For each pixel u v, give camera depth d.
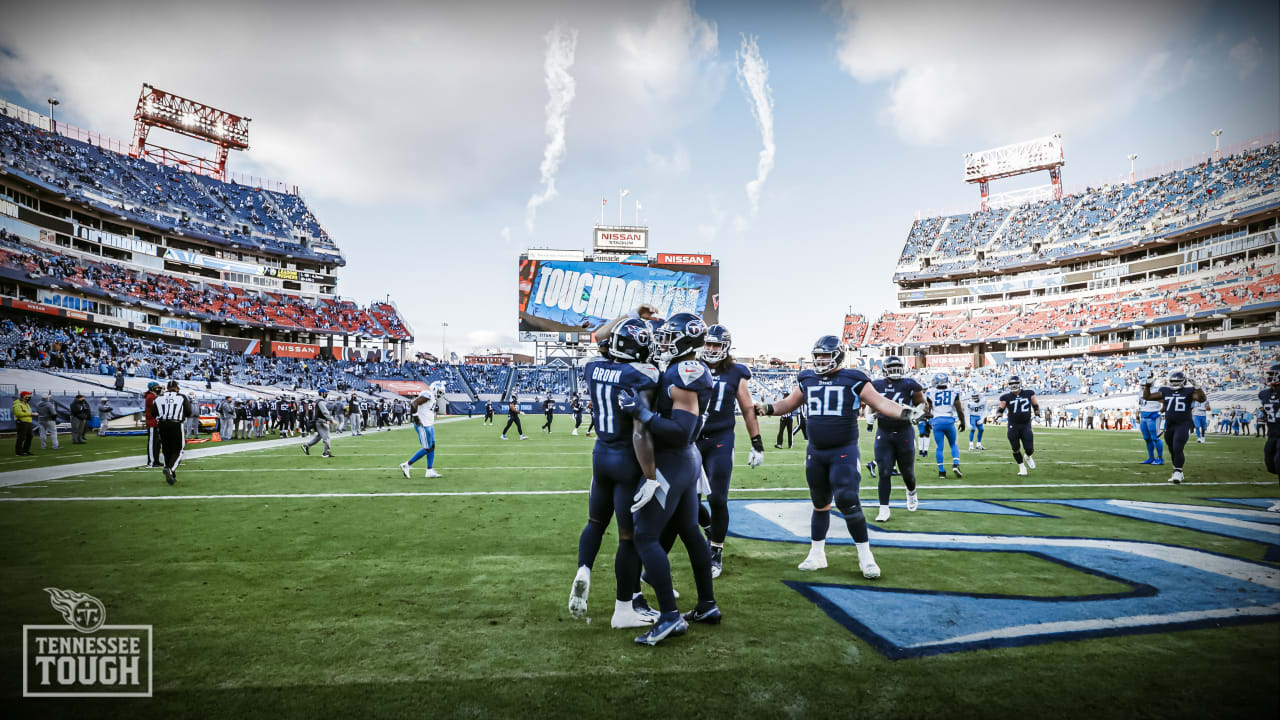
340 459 13.88
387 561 4.94
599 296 41.12
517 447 17.50
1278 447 7.65
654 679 2.85
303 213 61.22
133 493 8.61
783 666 2.98
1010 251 60.62
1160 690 2.71
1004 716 2.51
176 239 50.62
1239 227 45.25
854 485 4.52
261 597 4.03
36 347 30.06
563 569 4.72
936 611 3.70
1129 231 52.00
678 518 3.61
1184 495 8.48
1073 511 7.17
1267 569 4.59
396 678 2.87
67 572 4.61
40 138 42.78
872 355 58.78
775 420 31.73
